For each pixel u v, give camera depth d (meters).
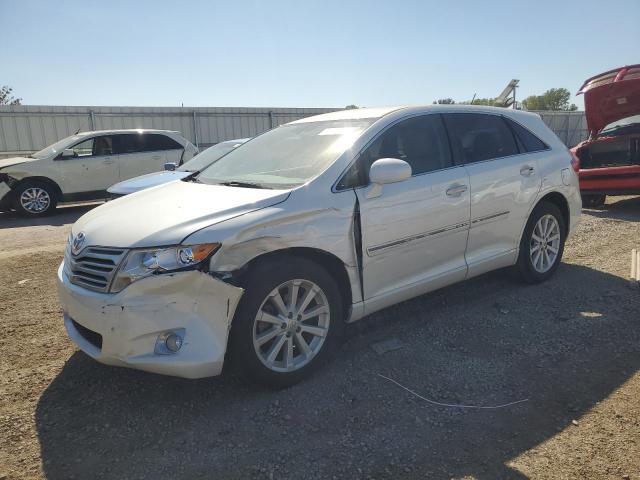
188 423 2.93
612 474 2.42
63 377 3.50
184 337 2.83
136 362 2.84
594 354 3.58
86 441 2.80
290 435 2.79
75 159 11.52
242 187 3.58
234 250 2.92
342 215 3.38
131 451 2.71
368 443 2.71
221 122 21.16
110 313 2.85
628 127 8.86
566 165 5.07
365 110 4.28
